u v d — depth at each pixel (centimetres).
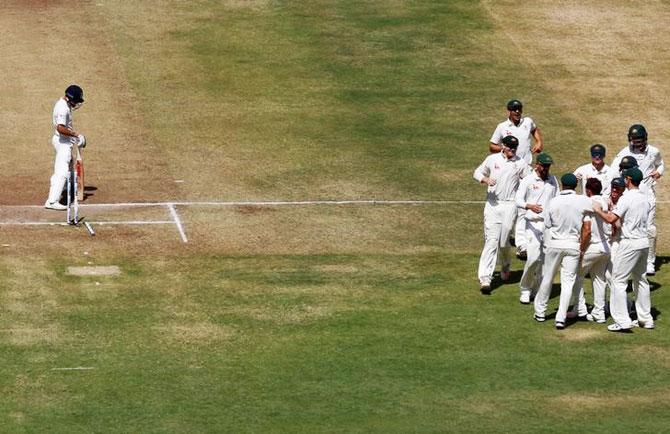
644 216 7562
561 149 10900
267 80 12206
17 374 7000
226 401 6750
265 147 10894
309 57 12681
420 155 10812
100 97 11744
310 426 6481
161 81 12119
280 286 8319
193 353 7312
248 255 8838
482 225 9506
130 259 8688
